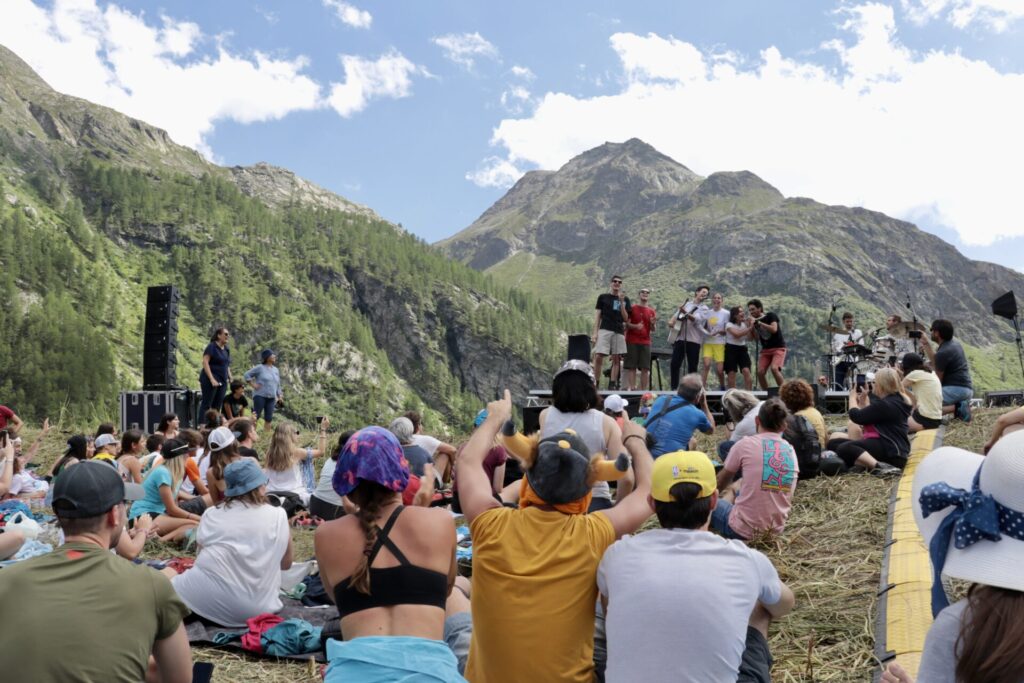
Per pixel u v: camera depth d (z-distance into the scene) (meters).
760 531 7.36
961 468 2.62
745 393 9.70
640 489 3.93
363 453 3.41
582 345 14.16
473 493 3.93
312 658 5.48
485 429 4.18
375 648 3.15
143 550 8.59
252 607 6.25
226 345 17.12
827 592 6.20
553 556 3.63
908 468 9.34
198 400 18.62
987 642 2.04
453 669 3.23
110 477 3.29
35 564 3.12
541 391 13.56
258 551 6.29
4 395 172.75
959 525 2.17
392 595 3.32
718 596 3.36
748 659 3.62
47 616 3.00
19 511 9.41
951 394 12.07
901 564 6.36
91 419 19.91
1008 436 2.16
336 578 3.39
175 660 3.30
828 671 5.01
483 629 3.67
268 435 17.44
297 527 9.97
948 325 12.49
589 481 3.79
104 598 3.09
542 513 3.74
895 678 2.96
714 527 7.62
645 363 16.48
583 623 3.64
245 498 6.40
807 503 8.53
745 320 15.69
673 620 3.32
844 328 18.91
